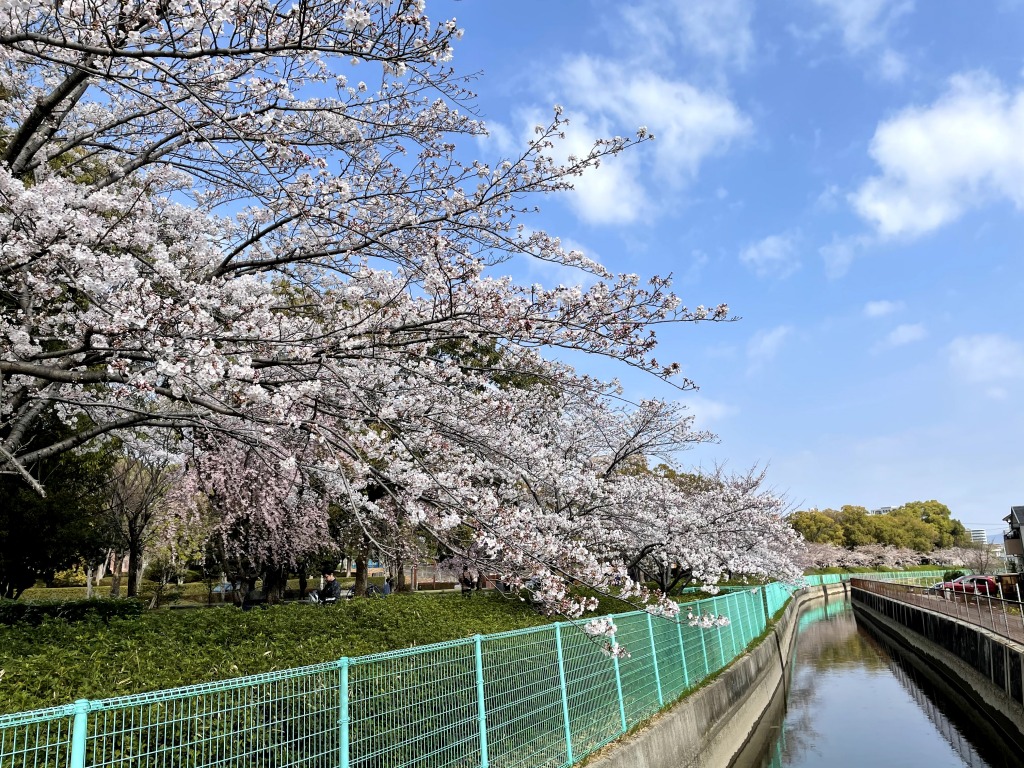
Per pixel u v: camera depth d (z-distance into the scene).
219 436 7.59
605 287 5.48
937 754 13.08
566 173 6.76
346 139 6.95
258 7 4.69
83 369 6.18
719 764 10.31
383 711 4.14
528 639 5.84
